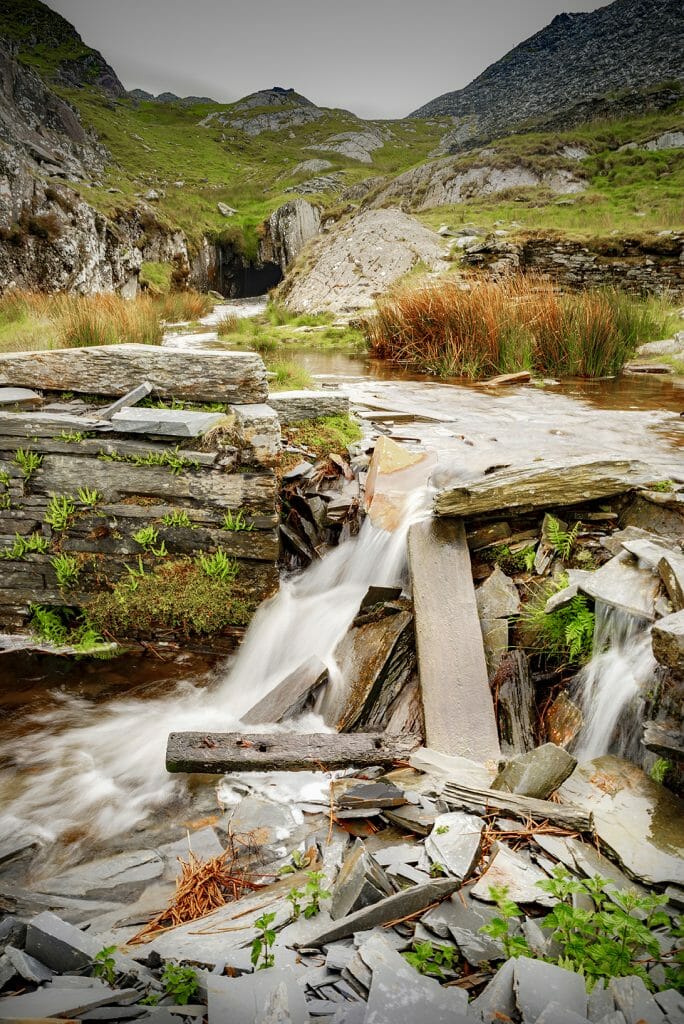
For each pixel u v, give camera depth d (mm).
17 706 4027
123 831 2918
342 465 5156
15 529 4668
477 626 3721
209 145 77562
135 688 4262
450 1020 1651
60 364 4793
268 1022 1637
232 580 4578
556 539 4035
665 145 34219
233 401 4688
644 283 20125
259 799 3027
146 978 1893
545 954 1920
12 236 21859
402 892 2129
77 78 80312
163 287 32094
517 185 32000
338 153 76438
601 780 2844
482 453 5453
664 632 2715
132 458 4465
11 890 2547
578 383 10109
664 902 2084
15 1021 1600
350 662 3898
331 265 23328
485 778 2945
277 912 2209
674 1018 1652
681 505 3830
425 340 12414
